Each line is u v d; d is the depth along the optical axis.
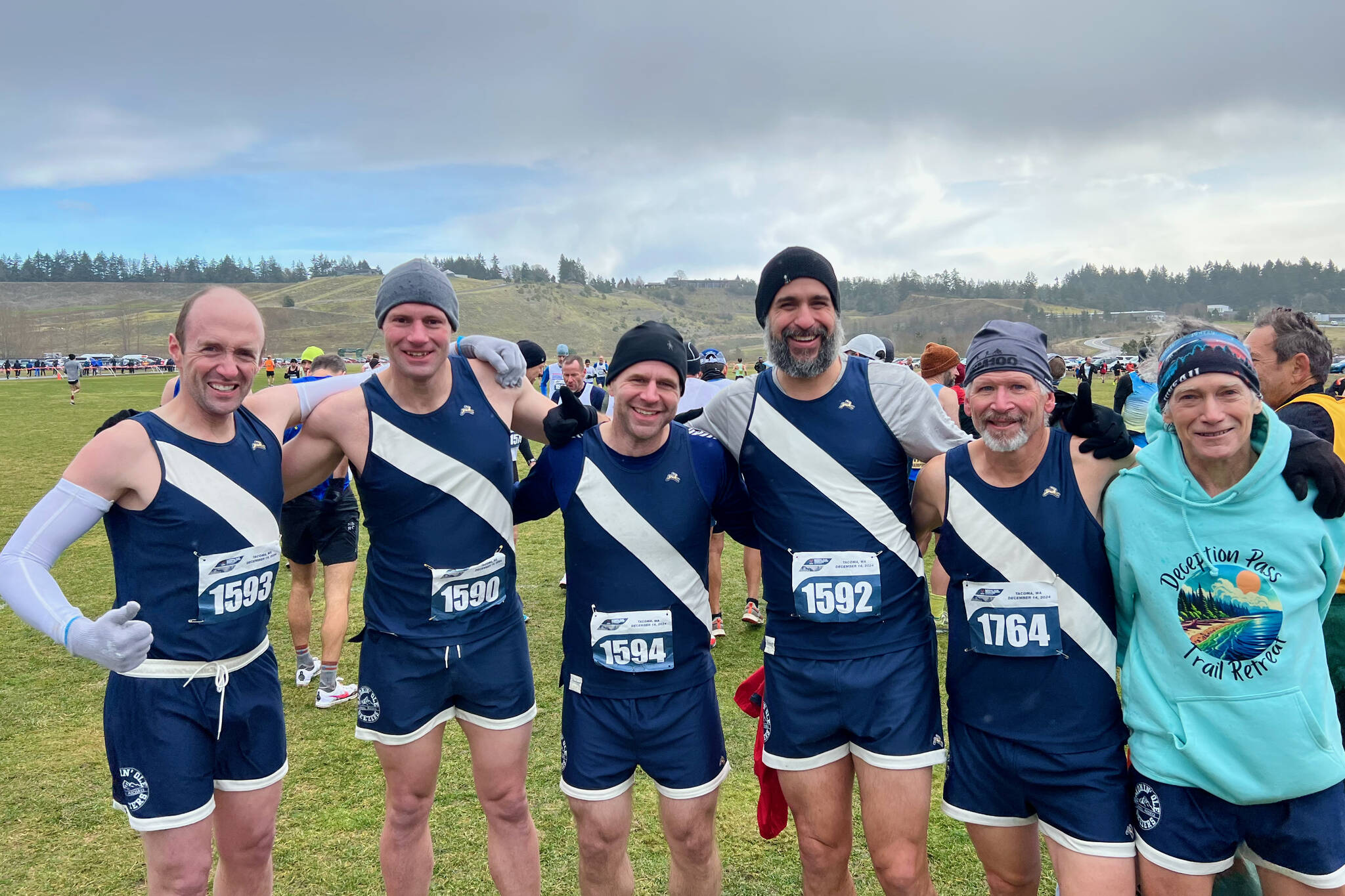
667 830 2.89
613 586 2.82
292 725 4.67
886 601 2.74
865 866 3.37
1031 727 2.49
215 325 2.48
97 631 2.24
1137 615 2.43
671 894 2.97
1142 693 2.36
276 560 2.77
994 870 2.66
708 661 2.93
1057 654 2.48
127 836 3.56
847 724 2.71
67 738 4.46
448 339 2.79
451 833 3.59
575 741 2.85
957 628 2.65
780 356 2.77
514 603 3.06
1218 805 2.26
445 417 2.88
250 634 2.68
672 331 2.80
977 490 2.60
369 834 3.58
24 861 3.37
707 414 3.05
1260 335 3.35
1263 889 2.38
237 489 2.64
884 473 2.79
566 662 2.95
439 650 2.85
